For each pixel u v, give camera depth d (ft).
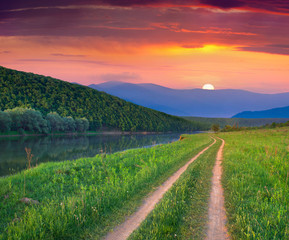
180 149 79.25
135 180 31.45
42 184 30.91
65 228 16.52
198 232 15.75
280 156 46.42
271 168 35.12
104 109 587.68
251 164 38.81
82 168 40.96
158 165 43.01
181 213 19.10
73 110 498.69
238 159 46.70
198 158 53.52
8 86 437.17
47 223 17.17
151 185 29.43
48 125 310.24
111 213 19.93
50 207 20.27
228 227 16.44
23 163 92.99
